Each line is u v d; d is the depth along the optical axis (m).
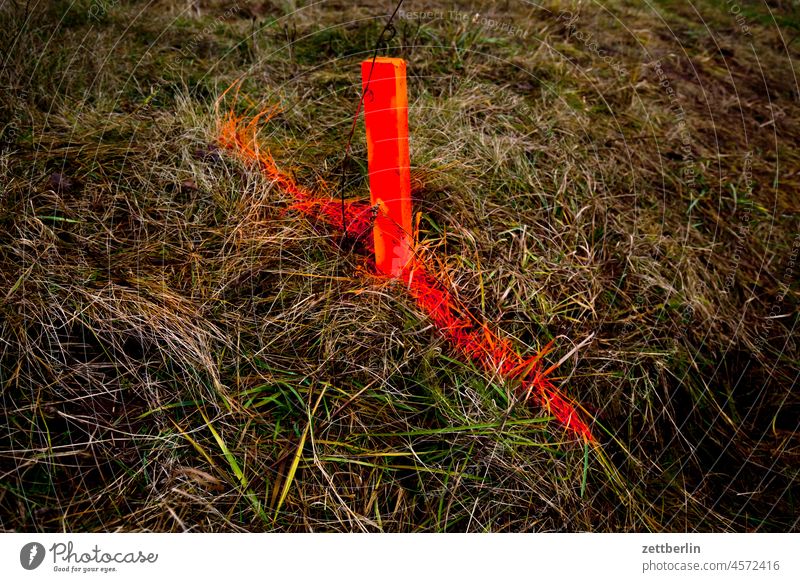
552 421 1.43
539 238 1.77
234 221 1.59
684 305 1.76
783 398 1.68
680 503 1.44
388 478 1.29
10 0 2.01
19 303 1.34
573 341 1.56
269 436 1.29
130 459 1.24
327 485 1.26
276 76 2.20
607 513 1.38
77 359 1.33
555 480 1.35
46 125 1.73
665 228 2.00
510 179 1.88
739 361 1.76
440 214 1.71
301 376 1.36
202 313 1.41
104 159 1.69
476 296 1.58
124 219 1.59
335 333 1.43
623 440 1.49
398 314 1.46
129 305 1.39
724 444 1.58
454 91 2.23
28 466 1.20
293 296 1.49
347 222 1.66
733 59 3.07
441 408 1.36
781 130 2.64
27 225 1.48
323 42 2.43
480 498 1.31
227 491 1.24
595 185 1.98
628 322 1.66
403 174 1.37
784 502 1.49
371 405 1.35
